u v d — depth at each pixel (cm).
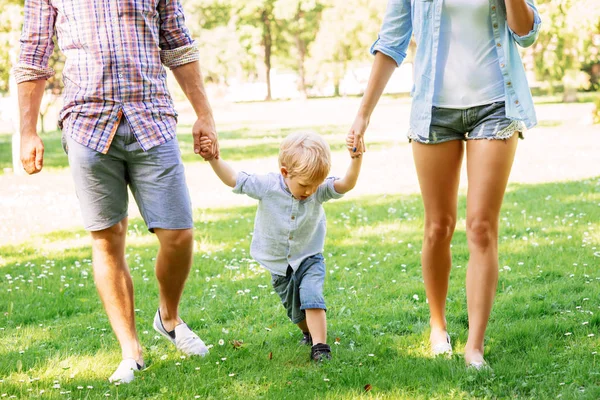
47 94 2769
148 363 411
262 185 420
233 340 451
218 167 417
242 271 645
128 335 398
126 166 390
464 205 939
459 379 360
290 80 8225
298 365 402
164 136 383
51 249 773
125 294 399
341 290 568
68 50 381
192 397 352
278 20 5784
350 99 5391
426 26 394
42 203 1100
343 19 4991
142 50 382
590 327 439
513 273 593
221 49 5294
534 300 509
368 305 525
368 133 2352
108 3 375
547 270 586
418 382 361
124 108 375
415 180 1252
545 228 765
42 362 414
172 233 388
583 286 533
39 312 531
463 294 538
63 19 380
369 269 635
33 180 1378
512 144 385
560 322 445
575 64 2472
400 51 417
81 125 376
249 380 376
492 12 384
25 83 384
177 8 399
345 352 415
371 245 736
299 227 420
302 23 5606
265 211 423
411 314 496
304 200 420
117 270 398
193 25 5281
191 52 399
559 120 2394
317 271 422
